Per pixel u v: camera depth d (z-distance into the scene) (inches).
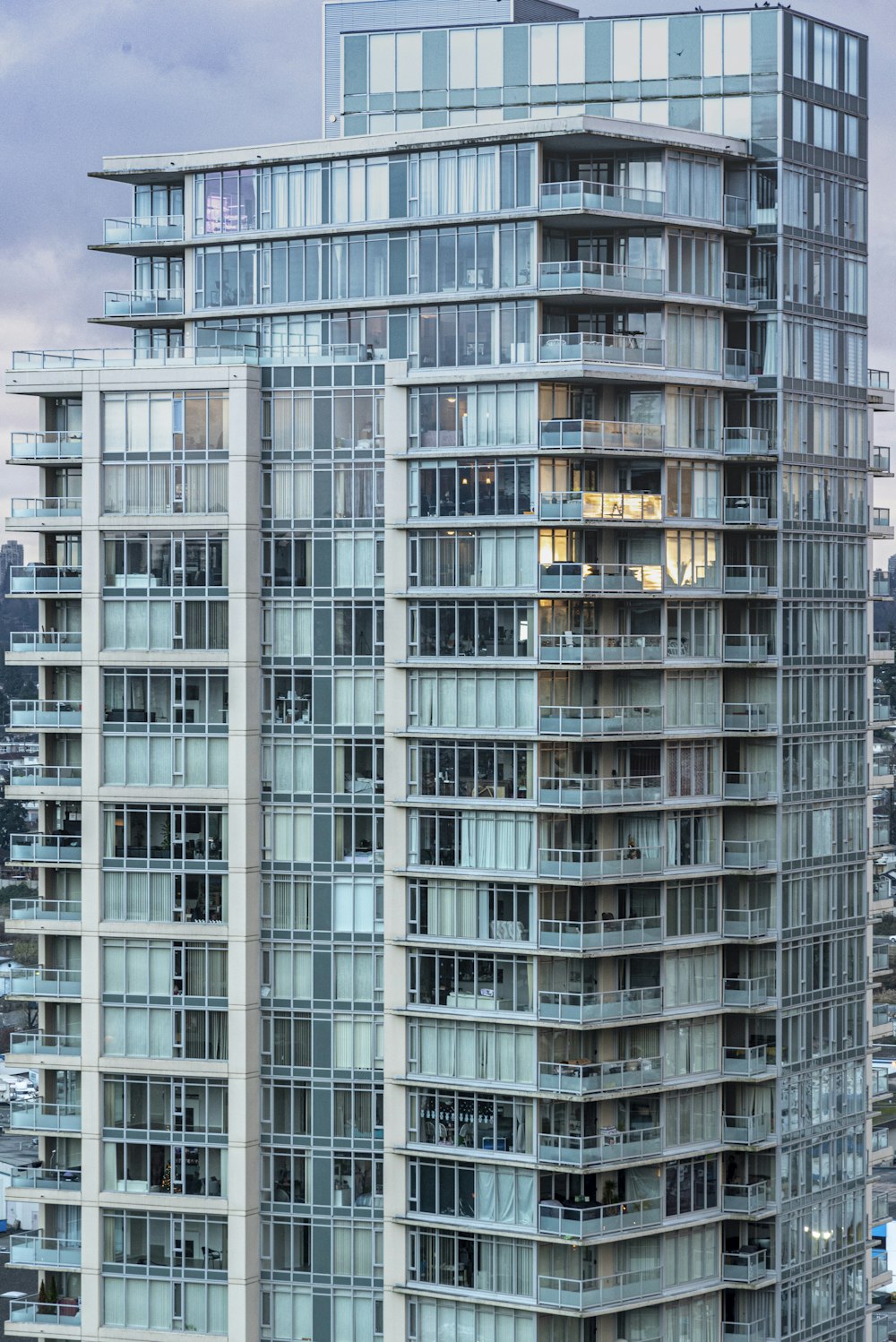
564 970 4254.4
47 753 4584.2
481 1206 4296.3
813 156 4549.7
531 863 4247.0
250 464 4387.3
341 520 4367.6
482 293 4279.0
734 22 4471.0
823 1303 4648.1
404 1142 4345.5
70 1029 4564.5
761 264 4471.0
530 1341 4261.8
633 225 4306.1
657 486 4335.6
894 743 6161.4
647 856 4320.9
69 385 4480.8
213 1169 4407.0
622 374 4239.7
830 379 4626.0
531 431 4244.6
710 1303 4429.1
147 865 4439.0
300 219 4488.2
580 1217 4205.2
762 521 4466.0
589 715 4239.7
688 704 4399.6
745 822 4483.3
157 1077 4429.1
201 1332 4407.0
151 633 4446.4
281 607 4397.1
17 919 4544.8
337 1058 4375.0
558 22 4589.1
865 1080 4763.8
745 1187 4426.7
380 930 4355.3
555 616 4242.1
